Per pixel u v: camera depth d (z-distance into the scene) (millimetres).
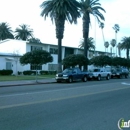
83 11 37000
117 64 52375
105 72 33844
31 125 6855
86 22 37219
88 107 9914
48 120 7484
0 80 26062
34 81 26062
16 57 41531
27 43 46250
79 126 6824
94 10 37344
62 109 9328
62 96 13273
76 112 8805
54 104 10477
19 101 11211
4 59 39500
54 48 52031
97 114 8523
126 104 10844
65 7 31922
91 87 19562
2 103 10578
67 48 58031
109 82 27156
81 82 27531
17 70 42156
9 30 70625
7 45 48562
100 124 7102
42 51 26141
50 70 49625
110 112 8938
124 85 22172
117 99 12477
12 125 6832
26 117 7848
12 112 8602
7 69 39594
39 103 10672
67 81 26672
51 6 32938
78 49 60312
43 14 33781
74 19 33219
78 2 33688
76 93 14883
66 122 7270
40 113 8500
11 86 20938
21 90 16797
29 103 10617
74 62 34156
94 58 43906
